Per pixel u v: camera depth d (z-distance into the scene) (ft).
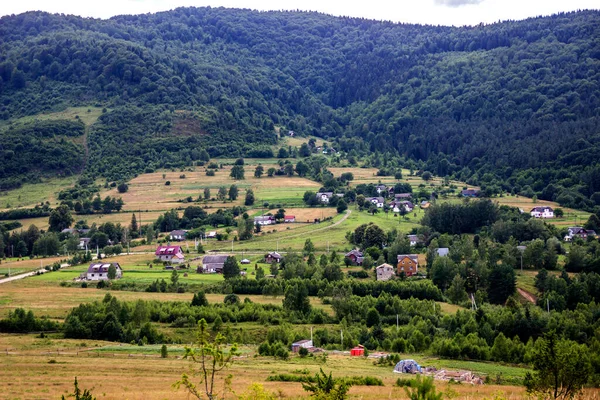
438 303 471.62
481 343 359.46
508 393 236.63
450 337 385.70
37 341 354.13
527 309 408.87
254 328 399.24
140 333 373.40
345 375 278.05
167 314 416.67
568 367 191.42
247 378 269.44
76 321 376.48
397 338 374.43
